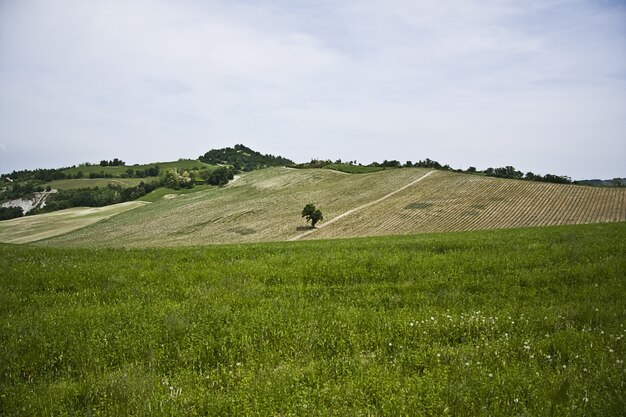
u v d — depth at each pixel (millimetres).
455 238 23703
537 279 12086
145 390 5809
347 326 8242
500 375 6203
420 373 6535
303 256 16781
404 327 8141
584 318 8664
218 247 21578
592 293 10461
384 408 5379
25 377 6547
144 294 10953
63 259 16000
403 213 84438
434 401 5496
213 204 121875
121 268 14125
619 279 11711
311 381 6156
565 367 6441
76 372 6660
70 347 7234
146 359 6988
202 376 6359
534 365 6527
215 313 8758
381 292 11227
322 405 5477
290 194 119375
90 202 170625
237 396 5664
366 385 5949
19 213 163125
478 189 95875
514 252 16453
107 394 5793
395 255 16438
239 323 8273
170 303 9727
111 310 9125
